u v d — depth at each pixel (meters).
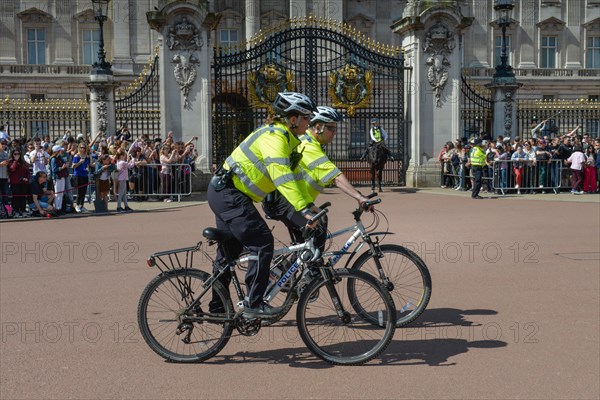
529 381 20.94
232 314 23.05
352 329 23.23
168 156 80.56
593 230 52.25
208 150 90.56
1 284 34.69
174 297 23.38
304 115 22.75
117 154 69.94
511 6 98.56
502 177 88.94
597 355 23.31
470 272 36.91
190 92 90.12
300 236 27.23
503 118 98.56
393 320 22.56
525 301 30.62
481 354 23.55
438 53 96.31
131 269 38.41
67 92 195.75
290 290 23.83
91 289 33.53
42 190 65.62
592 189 90.62
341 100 96.81
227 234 22.91
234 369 22.36
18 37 197.50
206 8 89.88
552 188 90.75
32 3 197.50
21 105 100.38
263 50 94.19
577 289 32.81
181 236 50.78
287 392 20.20
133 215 66.12
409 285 27.28
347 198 82.38
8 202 65.88
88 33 199.75
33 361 23.05
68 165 69.44
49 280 35.62
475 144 82.56
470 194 87.44
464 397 19.70
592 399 19.52
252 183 22.70
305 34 94.94
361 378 21.39
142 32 196.38
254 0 199.25
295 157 23.70
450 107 97.00
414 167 97.25
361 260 26.91
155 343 23.16
